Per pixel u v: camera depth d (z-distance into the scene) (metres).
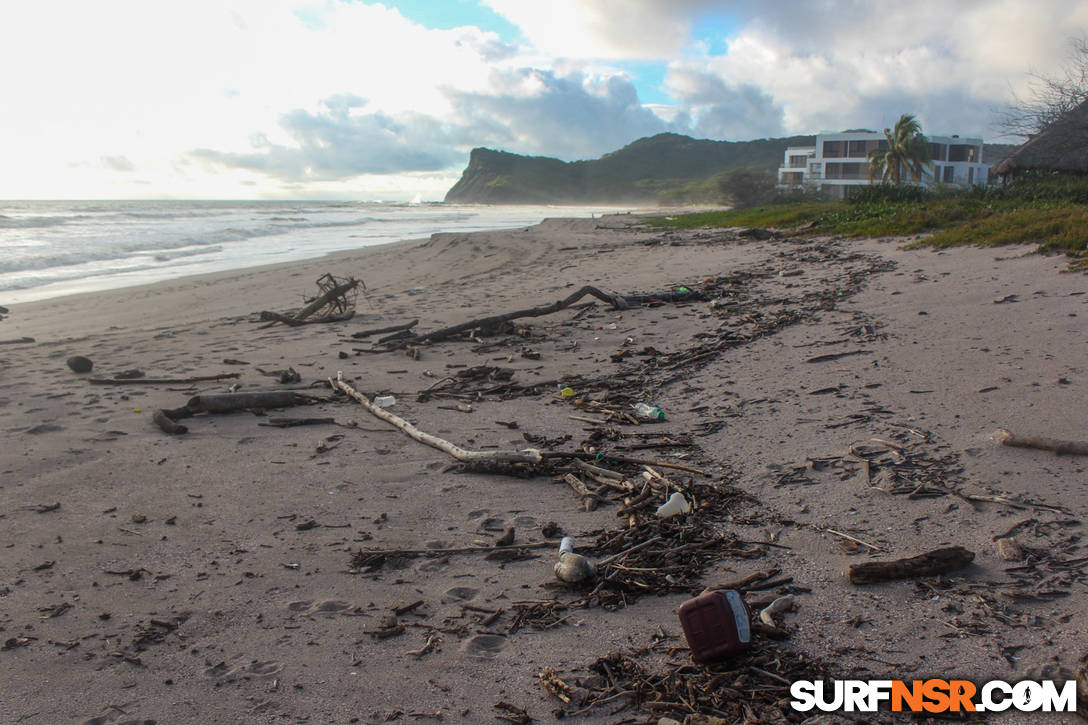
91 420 6.48
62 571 3.84
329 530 4.35
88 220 46.69
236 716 2.71
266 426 6.36
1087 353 6.67
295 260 23.73
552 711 2.71
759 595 3.45
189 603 3.53
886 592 3.41
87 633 3.27
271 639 3.22
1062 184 22.25
